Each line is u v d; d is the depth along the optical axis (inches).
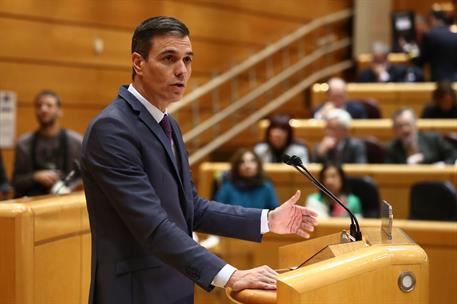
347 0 1186.0
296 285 188.7
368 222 477.1
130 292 229.8
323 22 1108.5
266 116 980.6
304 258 254.1
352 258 207.9
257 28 991.6
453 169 628.1
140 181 223.0
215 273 215.9
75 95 735.7
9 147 663.8
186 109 873.5
